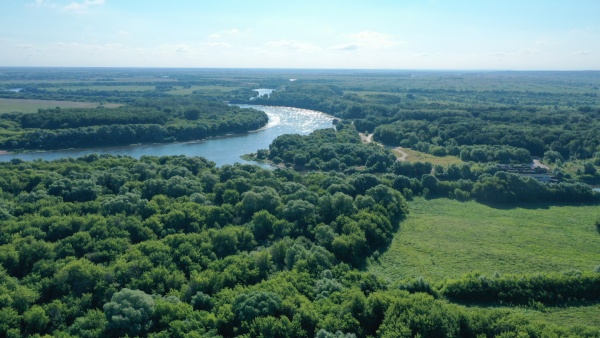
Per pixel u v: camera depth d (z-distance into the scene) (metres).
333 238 119.25
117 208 128.88
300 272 98.44
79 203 133.88
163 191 150.12
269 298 84.12
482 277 99.62
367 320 83.50
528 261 118.06
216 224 126.00
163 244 107.94
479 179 182.50
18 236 108.31
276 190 156.25
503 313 83.56
